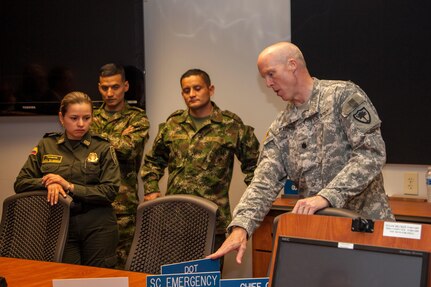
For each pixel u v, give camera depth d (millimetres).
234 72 4172
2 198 4805
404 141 3578
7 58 4516
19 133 4750
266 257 3539
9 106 4523
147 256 2367
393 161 3615
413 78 3535
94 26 4340
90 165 3229
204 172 3580
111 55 4312
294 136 2385
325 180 2338
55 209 2637
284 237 1474
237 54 4156
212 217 2285
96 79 4359
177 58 4336
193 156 3609
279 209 3453
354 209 2346
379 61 3627
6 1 4496
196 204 2330
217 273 1604
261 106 4105
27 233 2646
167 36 4355
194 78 3604
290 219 1501
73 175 3213
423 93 3512
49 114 4473
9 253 2639
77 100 3240
